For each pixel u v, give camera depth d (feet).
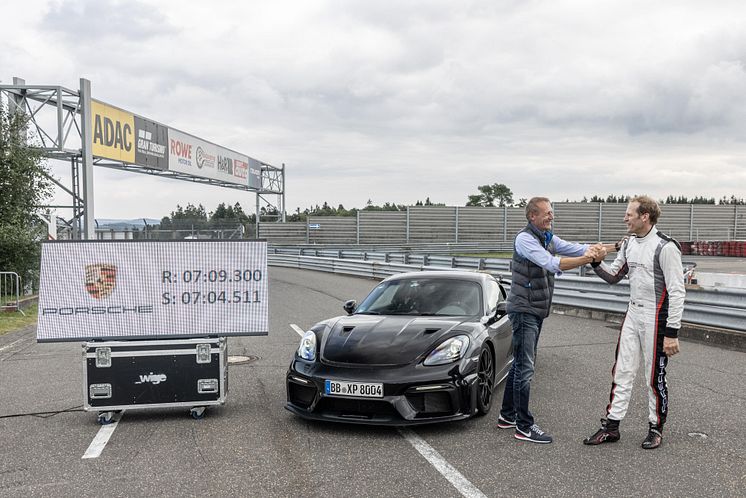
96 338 15.37
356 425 14.98
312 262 89.81
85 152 54.29
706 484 10.97
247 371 21.50
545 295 13.51
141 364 15.39
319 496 10.69
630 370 13.23
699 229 134.62
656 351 12.74
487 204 246.27
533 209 13.48
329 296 48.75
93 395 15.20
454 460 12.37
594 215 127.95
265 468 12.10
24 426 15.28
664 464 11.99
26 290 48.78
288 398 15.46
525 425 13.48
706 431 14.05
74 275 15.44
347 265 77.00
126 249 15.60
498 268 52.75
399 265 63.62
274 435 14.24
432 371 14.03
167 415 16.16
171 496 10.78
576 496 10.51
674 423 14.67
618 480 11.19
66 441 14.02
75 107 55.57
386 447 13.25
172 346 15.48
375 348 14.78
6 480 11.65
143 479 11.61
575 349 24.70
